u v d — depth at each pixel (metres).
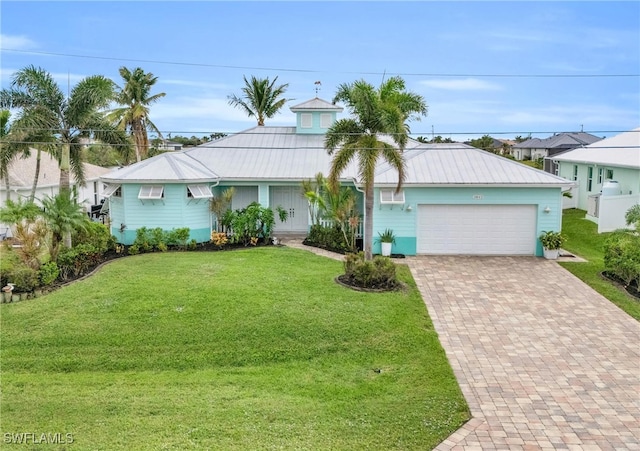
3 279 15.60
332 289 16.22
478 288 17.22
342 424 9.02
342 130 17.66
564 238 21.53
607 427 9.06
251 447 8.27
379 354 12.14
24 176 28.80
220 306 14.41
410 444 8.45
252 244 23.73
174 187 22.97
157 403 9.79
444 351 12.38
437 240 21.94
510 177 21.45
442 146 23.95
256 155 26.94
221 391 10.36
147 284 16.39
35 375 11.27
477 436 8.75
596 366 11.61
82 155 25.02
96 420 9.15
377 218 21.84
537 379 10.98
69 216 17.91
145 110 39.62
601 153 31.66
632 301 15.91
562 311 15.13
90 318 13.77
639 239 17.83
